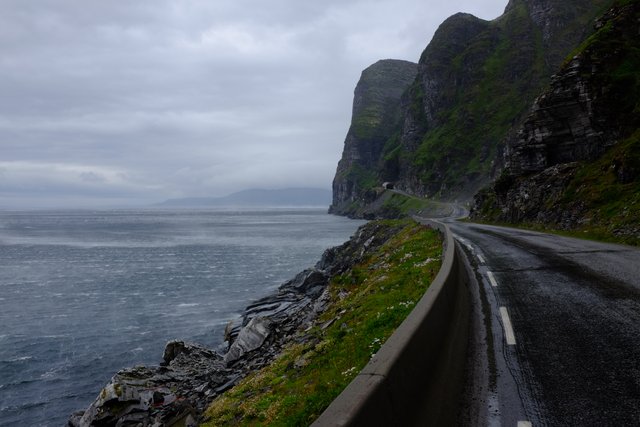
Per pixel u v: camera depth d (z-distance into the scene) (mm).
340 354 11039
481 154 199500
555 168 44000
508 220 50312
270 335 24547
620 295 11805
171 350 28547
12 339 38750
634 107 38094
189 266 79125
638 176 30766
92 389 29219
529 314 10633
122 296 55062
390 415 4523
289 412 8961
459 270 15305
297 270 73125
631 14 44625
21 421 25312
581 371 7016
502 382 6801
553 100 46031
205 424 12305
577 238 27859
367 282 22625
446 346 7984
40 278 68500
